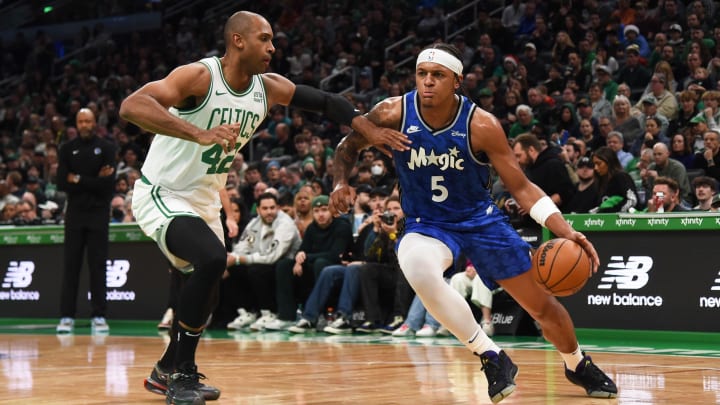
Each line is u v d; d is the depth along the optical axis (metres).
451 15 14.90
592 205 7.95
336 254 8.77
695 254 7.11
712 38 11.77
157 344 7.36
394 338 7.75
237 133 3.57
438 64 3.60
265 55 3.87
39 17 22.59
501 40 13.91
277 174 11.31
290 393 4.16
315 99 4.07
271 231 9.08
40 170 15.30
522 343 7.15
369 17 15.97
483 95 12.27
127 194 11.53
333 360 5.76
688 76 11.30
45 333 8.92
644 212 7.39
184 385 3.80
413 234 3.81
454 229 3.82
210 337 8.11
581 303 7.60
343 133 13.38
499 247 3.80
